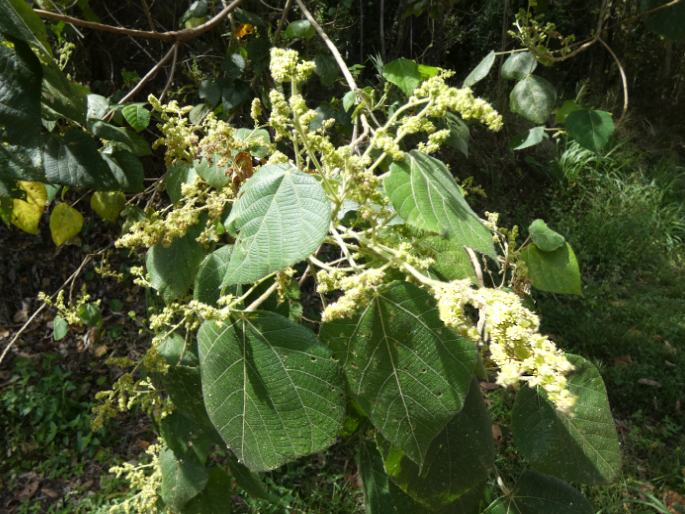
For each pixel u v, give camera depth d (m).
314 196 0.47
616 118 4.30
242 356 0.52
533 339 0.40
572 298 3.04
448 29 3.46
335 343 0.50
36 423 2.22
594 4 3.74
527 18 1.13
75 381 2.35
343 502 1.94
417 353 0.50
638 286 3.30
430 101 0.52
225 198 0.66
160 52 2.16
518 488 0.61
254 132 0.71
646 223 3.62
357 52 3.15
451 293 0.43
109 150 0.69
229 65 1.36
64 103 0.61
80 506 1.95
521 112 1.09
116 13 2.14
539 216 3.67
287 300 0.64
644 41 4.30
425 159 0.54
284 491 1.93
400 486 0.55
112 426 2.23
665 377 2.58
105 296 2.59
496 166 3.71
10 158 0.56
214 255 0.67
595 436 0.57
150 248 0.74
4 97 0.49
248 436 0.51
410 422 0.49
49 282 2.61
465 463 0.56
